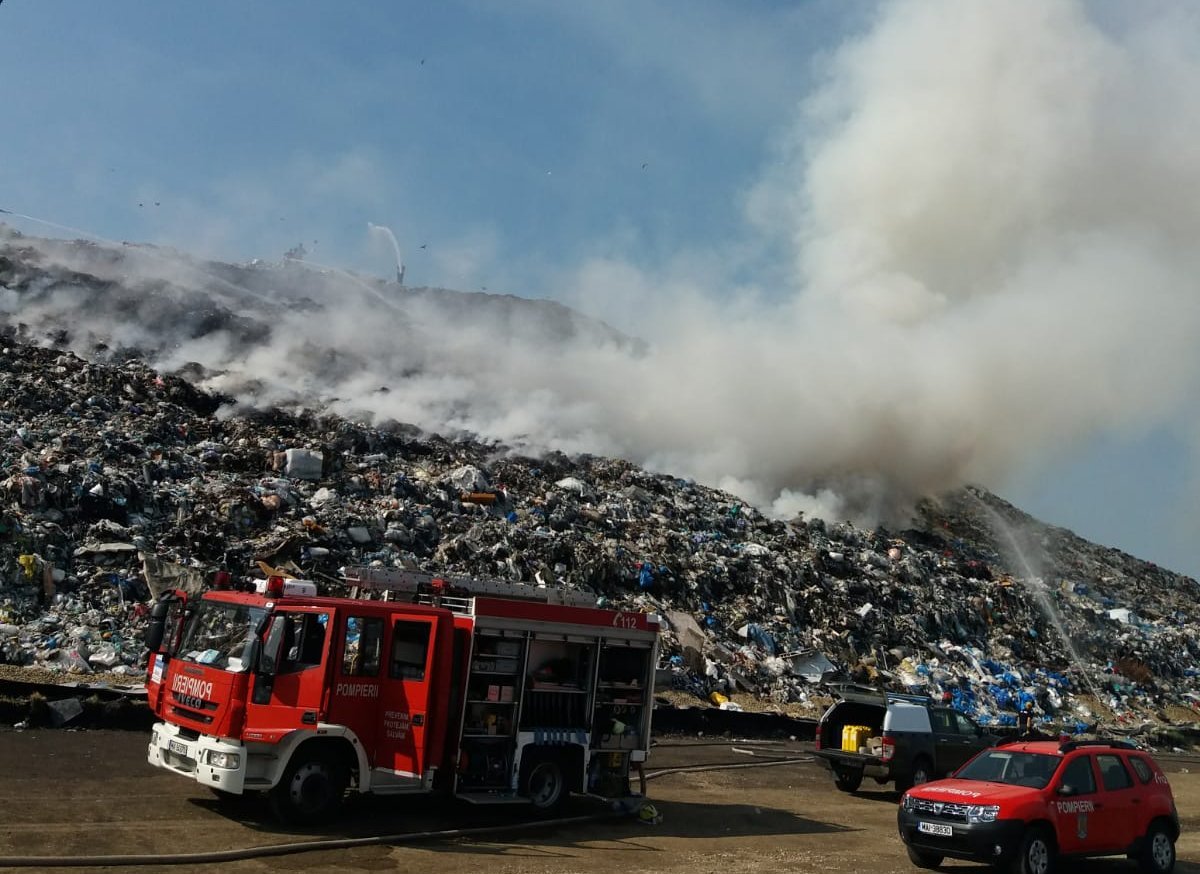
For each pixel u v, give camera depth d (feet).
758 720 85.35
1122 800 44.55
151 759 42.50
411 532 92.68
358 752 41.16
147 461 88.38
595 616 48.44
